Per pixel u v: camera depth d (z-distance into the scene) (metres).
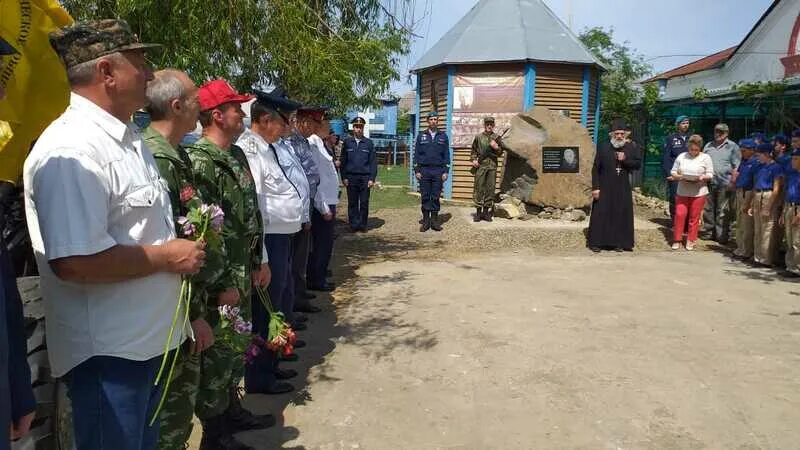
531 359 5.08
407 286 7.50
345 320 6.13
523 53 13.76
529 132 12.20
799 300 7.04
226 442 3.50
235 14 5.79
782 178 8.48
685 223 10.46
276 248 4.39
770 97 13.07
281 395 4.40
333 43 7.09
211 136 3.46
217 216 2.65
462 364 4.98
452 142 14.68
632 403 4.29
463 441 3.78
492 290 7.32
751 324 6.08
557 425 3.98
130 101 2.23
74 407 2.19
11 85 2.46
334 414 4.11
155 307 2.26
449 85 14.50
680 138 11.20
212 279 2.76
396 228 11.66
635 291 7.35
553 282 7.77
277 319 3.75
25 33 2.51
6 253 1.87
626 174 9.87
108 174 2.12
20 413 1.88
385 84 8.11
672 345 5.44
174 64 5.57
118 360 2.18
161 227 2.33
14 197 2.70
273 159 4.39
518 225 11.23
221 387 3.28
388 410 4.18
